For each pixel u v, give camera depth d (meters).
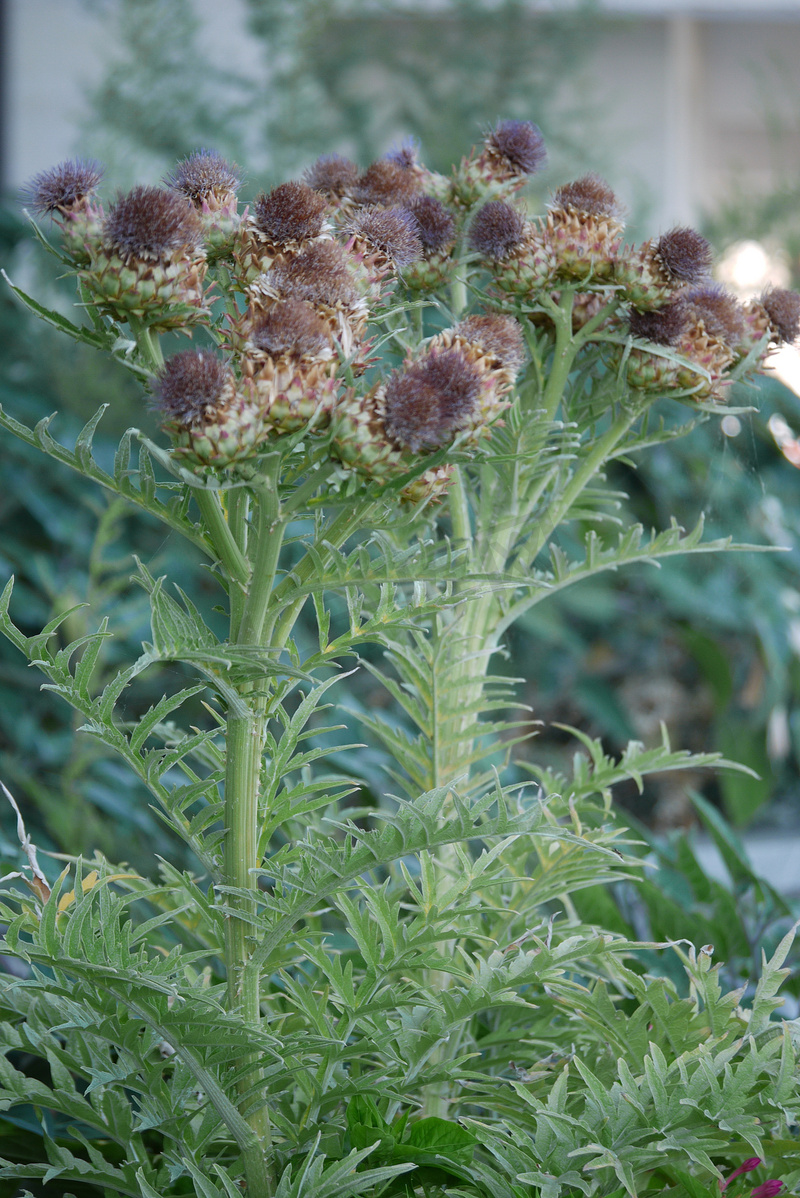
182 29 5.46
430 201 1.72
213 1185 1.58
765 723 4.36
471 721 1.79
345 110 6.17
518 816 1.56
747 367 1.72
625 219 1.72
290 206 1.59
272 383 1.52
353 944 1.88
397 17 6.62
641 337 1.70
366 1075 1.61
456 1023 1.62
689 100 9.11
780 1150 1.64
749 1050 1.65
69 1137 1.75
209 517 1.56
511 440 1.70
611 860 1.73
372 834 1.56
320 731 1.62
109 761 2.93
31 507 3.63
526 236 1.70
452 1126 1.61
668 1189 1.63
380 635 1.69
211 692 1.57
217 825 2.05
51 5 6.15
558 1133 1.59
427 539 1.79
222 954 1.62
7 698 3.33
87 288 1.55
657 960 1.94
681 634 4.52
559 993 1.66
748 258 5.07
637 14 6.96
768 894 2.02
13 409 3.80
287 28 5.61
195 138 5.28
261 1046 1.55
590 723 4.76
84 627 3.00
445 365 1.55
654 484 3.98
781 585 4.11
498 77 6.15
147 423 3.90
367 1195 1.63
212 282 1.63
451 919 1.59
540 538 1.76
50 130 6.45
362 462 1.54
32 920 1.57
